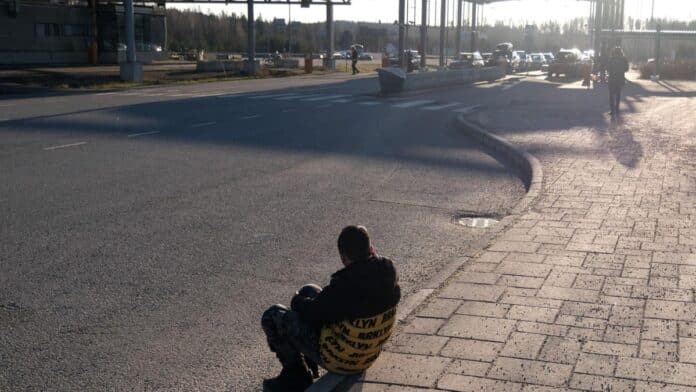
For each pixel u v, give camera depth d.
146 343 5.48
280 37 101.88
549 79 49.72
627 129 18.00
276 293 6.59
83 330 5.68
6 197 10.07
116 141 15.46
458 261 7.07
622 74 21.42
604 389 4.37
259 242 8.20
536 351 4.92
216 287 6.70
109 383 4.85
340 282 4.08
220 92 31.78
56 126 17.81
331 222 9.17
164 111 22.20
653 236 7.91
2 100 25.92
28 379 4.88
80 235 8.29
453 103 27.58
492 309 5.72
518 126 18.59
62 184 11.00
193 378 4.95
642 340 5.08
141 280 6.83
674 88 37.62
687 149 14.47
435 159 14.24
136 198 10.20
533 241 7.75
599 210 9.22
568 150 14.30
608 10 54.03
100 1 55.44
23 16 50.53
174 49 86.31
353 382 4.38
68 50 54.09
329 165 13.27
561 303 5.84
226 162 13.27
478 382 4.49
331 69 59.94
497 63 59.81
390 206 10.16
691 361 4.74
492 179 12.30
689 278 6.45
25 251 7.64
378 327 4.15
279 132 17.70
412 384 4.47
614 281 6.38
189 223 8.95
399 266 7.45
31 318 5.89
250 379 4.97
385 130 18.75
